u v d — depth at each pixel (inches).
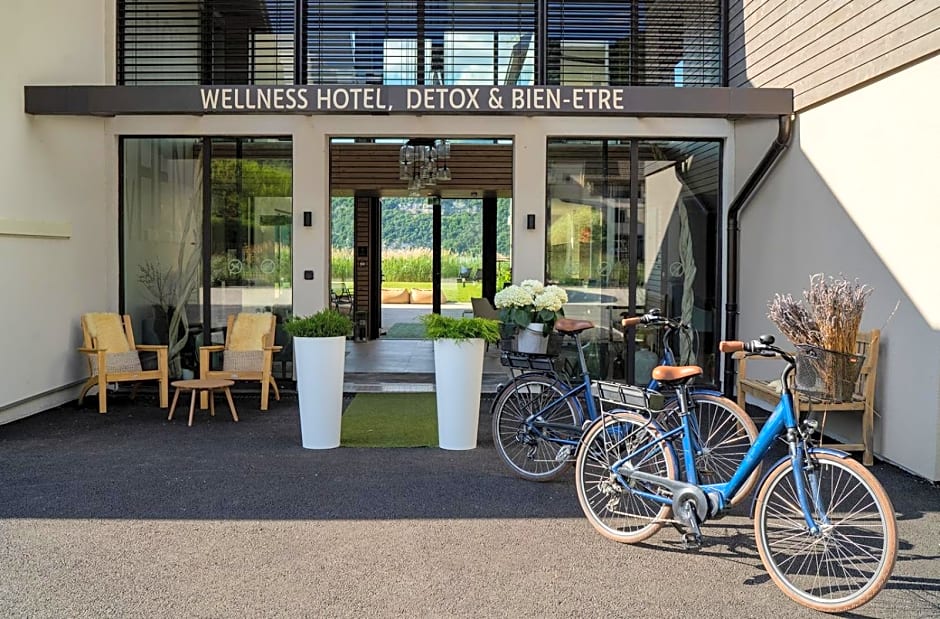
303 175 280.2
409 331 552.1
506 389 179.5
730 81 280.5
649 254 282.8
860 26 197.3
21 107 236.5
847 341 179.6
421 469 183.6
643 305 283.1
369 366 358.0
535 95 227.3
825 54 214.8
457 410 201.8
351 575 122.0
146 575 121.5
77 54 264.2
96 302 281.0
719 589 118.1
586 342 283.7
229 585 118.0
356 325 489.4
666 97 231.8
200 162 287.3
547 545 135.6
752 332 266.8
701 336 283.9
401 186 418.0
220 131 280.7
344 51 282.7
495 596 115.0
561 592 116.6
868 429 187.5
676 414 143.3
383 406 262.2
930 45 169.5
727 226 277.7
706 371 283.3
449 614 109.2
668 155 282.0
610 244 283.3
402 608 110.8
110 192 285.6
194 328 291.0
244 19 287.1
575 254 282.8
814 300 184.4
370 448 203.8
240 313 289.6
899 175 184.1
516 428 178.2
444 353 201.5
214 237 289.3
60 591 115.6
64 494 162.6
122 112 235.6
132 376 255.4
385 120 278.2
